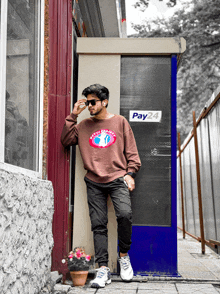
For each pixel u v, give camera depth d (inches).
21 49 90.2
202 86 459.5
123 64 124.1
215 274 118.0
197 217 242.7
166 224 116.6
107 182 107.8
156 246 115.0
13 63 83.4
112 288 99.6
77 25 135.5
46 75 113.1
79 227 115.9
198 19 414.0
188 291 96.0
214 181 177.6
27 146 93.8
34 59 102.0
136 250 115.3
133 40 122.6
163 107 121.6
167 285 103.9
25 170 89.2
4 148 75.5
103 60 123.4
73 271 102.6
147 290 97.0
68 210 113.1
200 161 221.1
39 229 89.7
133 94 122.7
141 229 116.0
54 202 112.3
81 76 123.1
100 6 161.5
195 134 185.5
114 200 107.1
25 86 92.8
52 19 116.8
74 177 125.3
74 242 115.4
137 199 118.1
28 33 96.8
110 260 114.3
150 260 114.6
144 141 120.4
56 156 114.3
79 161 118.8
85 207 116.7
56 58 116.6
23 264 75.6
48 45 114.1
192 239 247.0
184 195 321.4
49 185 102.0
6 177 65.5
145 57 123.9
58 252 110.3
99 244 106.7
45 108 112.0
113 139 110.7
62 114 115.5
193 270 125.0
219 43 422.6
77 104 111.3
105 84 122.5
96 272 110.7
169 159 119.5
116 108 121.2
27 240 78.6
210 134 184.9
